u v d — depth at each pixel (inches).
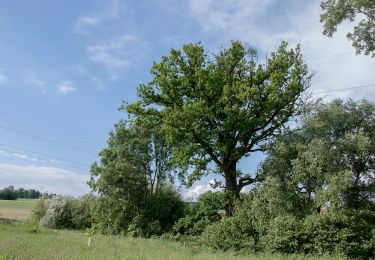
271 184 1058.7
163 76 1337.4
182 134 1338.6
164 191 1897.1
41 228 1416.1
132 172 1765.5
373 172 1048.2
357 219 964.0
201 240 1219.9
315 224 961.5
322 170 1014.4
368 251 940.0
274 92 1253.1
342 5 956.0
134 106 1396.4
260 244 1067.3
